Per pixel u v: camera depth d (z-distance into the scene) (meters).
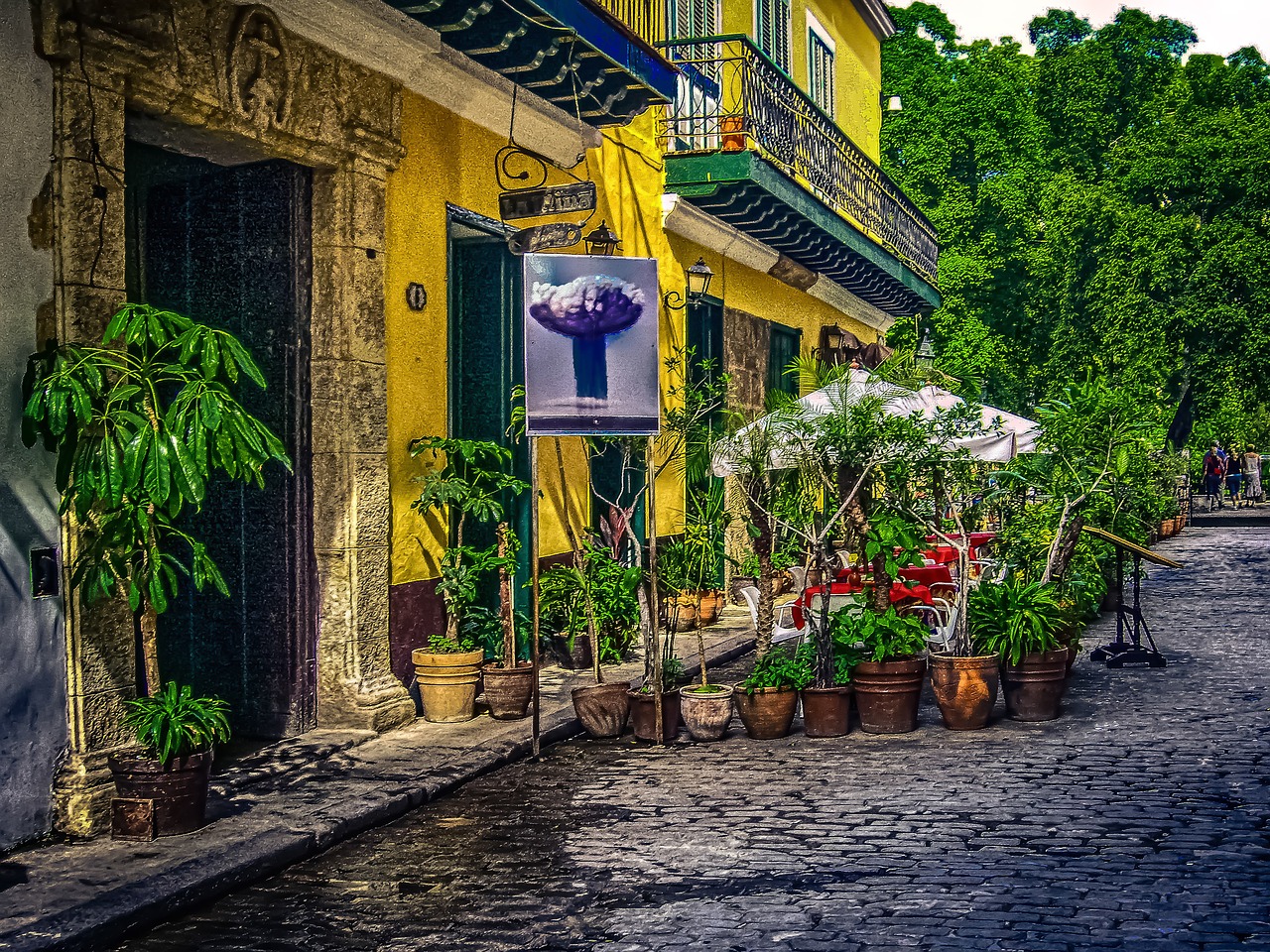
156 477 5.34
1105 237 28.62
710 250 15.31
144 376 5.63
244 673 8.27
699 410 11.55
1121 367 28.33
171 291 8.42
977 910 4.86
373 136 8.48
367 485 8.44
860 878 5.31
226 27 7.20
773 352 18.02
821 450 8.98
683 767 7.56
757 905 5.00
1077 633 9.20
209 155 7.92
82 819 5.88
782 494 9.53
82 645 6.00
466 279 10.72
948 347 27.95
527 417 7.95
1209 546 24.56
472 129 9.93
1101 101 30.36
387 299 8.84
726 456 9.30
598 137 10.25
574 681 10.28
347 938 4.83
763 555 8.92
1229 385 28.22
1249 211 28.42
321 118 8.01
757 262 16.69
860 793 6.75
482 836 6.18
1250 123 29.17
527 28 8.91
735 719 9.07
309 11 7.73
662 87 10.93
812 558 9.85
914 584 10.70
